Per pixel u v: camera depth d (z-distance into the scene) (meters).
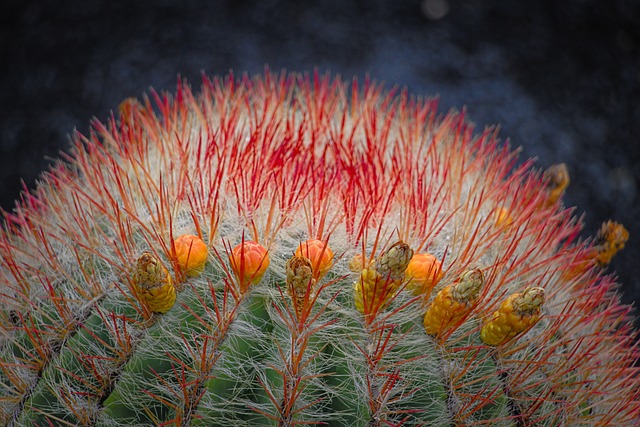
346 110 0.98
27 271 0.83
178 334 0.76
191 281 0.78
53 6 1.82
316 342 0.76
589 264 0.87
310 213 0.81
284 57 1.76
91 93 1.69
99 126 1.01
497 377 0.78
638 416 0.87
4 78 1.71
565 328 0.84
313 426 0.75
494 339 0.77
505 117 1.68
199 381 0.75
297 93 1.00
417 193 0.84
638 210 1.57
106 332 0.77
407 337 0.77
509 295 0.81
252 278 0.77
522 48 1.81
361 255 0.79
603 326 0.88
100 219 0.84
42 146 1.61
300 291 0.75
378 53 1.78
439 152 0.91
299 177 0.83
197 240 0.78
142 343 0.76
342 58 1.77
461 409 0.76
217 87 1.01
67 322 0.78
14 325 0.81
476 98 1.71
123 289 0.78
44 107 1.67
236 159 0.84
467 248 0.80
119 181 0.82
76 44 1.77
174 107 0.93
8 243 0.86
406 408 0.76
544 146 1.64
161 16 1.82
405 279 0.78
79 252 0.82
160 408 0.76
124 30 1.79
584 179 1.60
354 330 0.77
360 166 0.85
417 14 1.86
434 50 1.79
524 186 0.92
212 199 0.82
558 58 1.79
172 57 1.75
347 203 0.81
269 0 1.86
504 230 0.84
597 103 1.72
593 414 0.82
